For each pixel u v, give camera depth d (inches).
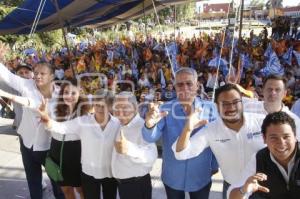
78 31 1360.7
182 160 110.1
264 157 85.2
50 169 131.0
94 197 124.3
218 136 102.1
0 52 180.4
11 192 175.0
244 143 100.0
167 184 115.3
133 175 113.6
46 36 1095.0
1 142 239.1
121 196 117.3
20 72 157.3
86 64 595.2
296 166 80.7
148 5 563.8
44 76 133.9
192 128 98.7
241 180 87.4
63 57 663.1
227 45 563.2
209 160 113.0
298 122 101.1
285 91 112.2
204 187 114.0
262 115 102.5
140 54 653.9
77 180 131.9
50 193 172.2
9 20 448.5
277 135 79.6
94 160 120.0
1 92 124.2
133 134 112.4
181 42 787.4
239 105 97.6
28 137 142.0
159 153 204.7
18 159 213.3
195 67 494.6
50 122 119.5
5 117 308.0
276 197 83.6
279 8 1488.7
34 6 403.2
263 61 435.5
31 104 128.0
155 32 1558.8
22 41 983.6
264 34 844.6
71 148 128.7
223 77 345.1
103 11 494.9
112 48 743.1
